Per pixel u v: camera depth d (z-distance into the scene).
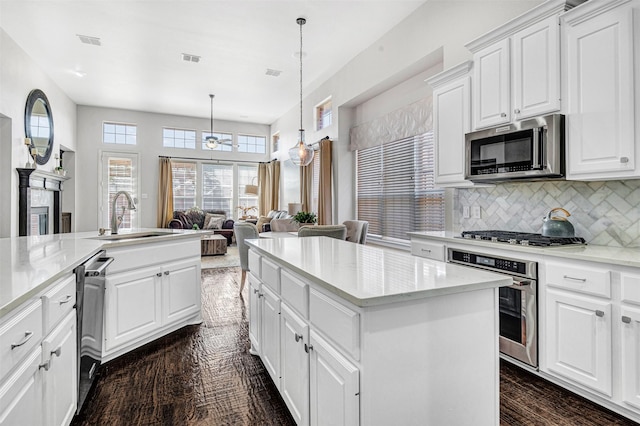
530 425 1.69
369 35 4.43
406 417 1.15
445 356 1.21
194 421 1.76
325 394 1.30
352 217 5.66
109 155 8.09
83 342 1.75
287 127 8.32
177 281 2.90
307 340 1.45
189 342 2.74
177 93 6.88
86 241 2.33
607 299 1.74
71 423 1.73
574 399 1.91
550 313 2.00
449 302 1.22
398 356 1.13
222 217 8.75
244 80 6.08
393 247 4.74
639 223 2.05
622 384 1.69
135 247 2.50
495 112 2.52
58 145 6.43
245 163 9.48
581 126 2.01
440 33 3.48
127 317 2.46
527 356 2.12
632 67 1.78
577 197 2.36
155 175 8.54
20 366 1.08
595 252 1.92
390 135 4.64
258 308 2.21
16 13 3.92
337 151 5.62
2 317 0.96
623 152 1.81
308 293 1.47
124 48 4.82
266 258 2.05
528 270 2.12
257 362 2.40
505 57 2.44
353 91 5.15
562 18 2.09
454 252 2.66
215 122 9.17
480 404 1.29
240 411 1.84
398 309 1.13
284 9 3.84
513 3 2.75
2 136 4.52
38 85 5.43
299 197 7.65
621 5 1.81
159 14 3.95
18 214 4.77
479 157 2.63
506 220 2.87
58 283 1.42
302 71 5.62
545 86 2.18
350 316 1.13
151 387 2.08
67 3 3.73
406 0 3.66
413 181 4.39
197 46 4.75
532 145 2.21
